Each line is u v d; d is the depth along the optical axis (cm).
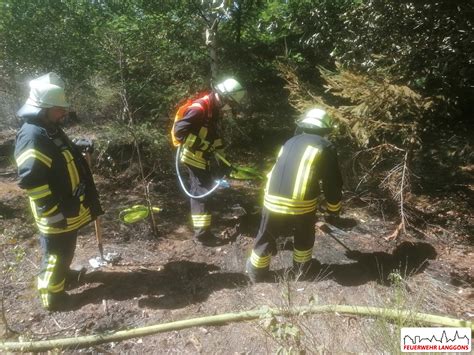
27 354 273
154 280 353
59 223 293
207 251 399
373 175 495
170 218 462
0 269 362
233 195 519
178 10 636
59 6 656
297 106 488
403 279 342
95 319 306
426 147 609
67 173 291
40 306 319
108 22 662
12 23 632
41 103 274
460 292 335
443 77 463
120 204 486
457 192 511
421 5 461
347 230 438
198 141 389
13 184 532
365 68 502
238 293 335
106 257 379
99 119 653
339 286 340
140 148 552
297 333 266
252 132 669
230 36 671
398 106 427
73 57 649
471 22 447
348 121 428
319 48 596
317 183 321
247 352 274
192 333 292
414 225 445
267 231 332
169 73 613
